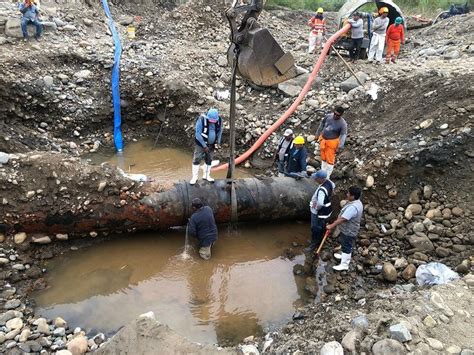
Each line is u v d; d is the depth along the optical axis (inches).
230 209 289.6
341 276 262.7
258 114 406.9
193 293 254.8
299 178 307.3
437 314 193.9
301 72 429.1
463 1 760.3
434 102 328.8
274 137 379.6
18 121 378.9
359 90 383.2
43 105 389.1
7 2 486.6
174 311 241.6
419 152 295.9
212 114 269.3
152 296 251.4
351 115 368.8
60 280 257.9
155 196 279.1
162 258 278.4
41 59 411.2
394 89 369.7
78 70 426.0
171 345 185.8
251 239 299.7
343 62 410.6
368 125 353.4
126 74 423.5
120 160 387.2
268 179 304.2
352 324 191.8
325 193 257.3
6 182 268.4
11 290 242.4
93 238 287.9
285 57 204.2
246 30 205.3
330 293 251.8
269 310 244.2
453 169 291.7
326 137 298.0
